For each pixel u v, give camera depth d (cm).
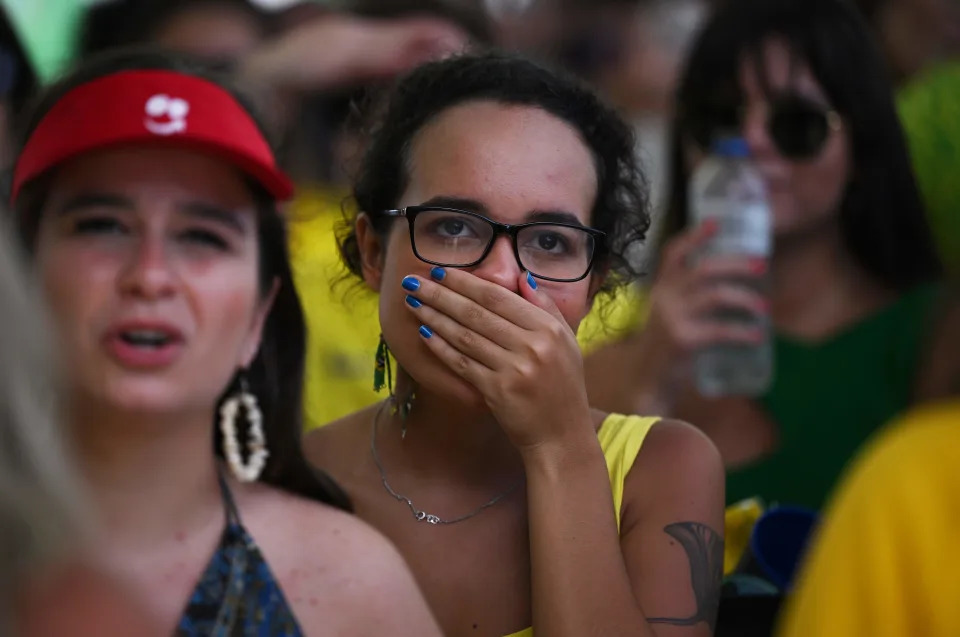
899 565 408
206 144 458
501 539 568
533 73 563
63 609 378
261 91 880
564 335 518
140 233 455
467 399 531
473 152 535
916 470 421
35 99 531
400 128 569
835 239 857
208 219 462
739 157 829
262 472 522
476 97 551
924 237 848
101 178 453
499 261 527
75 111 459
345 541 495
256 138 479
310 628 469
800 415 830
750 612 616
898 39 1088
